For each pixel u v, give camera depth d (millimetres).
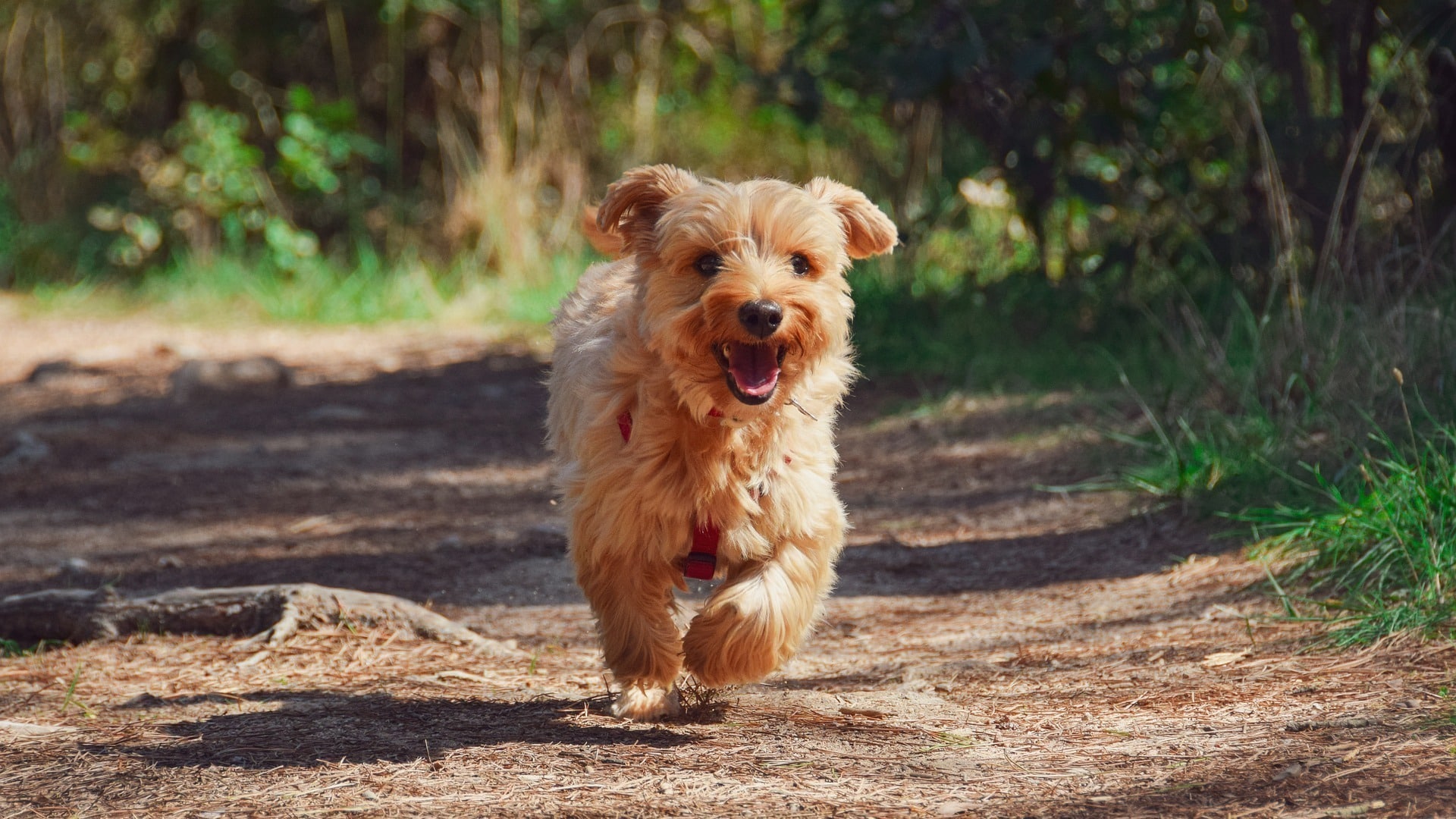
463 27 20641
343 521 8727
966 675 5262
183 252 20109
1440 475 5953
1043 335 12219
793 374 4695
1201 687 4754
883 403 11383
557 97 20797
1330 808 3422
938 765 4078
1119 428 9203
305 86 21219
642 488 4621
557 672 5551
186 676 5391
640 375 4691
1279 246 10234
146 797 3861
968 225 15531
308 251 19469
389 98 21047
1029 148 12133
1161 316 11477
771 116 19562
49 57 21312
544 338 16203
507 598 6883
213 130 19875
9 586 7074
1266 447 7633
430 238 20234
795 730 4551
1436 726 3930
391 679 5355
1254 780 3689
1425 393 7273
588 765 4129
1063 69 11562
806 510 4781
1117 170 12305
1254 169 11289
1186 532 7199
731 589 4652
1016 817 3564
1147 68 11141
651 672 4801
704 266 4645
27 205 20953
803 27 12789
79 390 13875
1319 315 8570
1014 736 4387
